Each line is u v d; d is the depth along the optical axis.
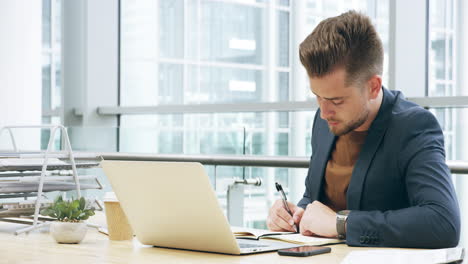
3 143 3.91
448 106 2.96
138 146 3.95
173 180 1.39
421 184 1.54
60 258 1.36
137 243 1.58
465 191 2.62
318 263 1.27
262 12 3.86
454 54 3.17
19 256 1.38
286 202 1.79
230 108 3.72
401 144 1.61
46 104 4.69
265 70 3.85
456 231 1.49
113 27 4.45
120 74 4.48
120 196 1.53
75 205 1.59
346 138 1.73
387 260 1.23
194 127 3.88
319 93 1.53
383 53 1.56
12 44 3.94
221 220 1.35
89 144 3.97
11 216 1.71
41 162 1.78
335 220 1.56
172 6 4.21
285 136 3.50
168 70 4.25
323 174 1.80
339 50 1.49
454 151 2.97
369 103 1.59
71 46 4.43
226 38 4.01
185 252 1.44
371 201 1.64
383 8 3.39
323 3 3.65
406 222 1.47
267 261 1.30
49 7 4.73
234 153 3.67
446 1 3.16
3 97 3.92
